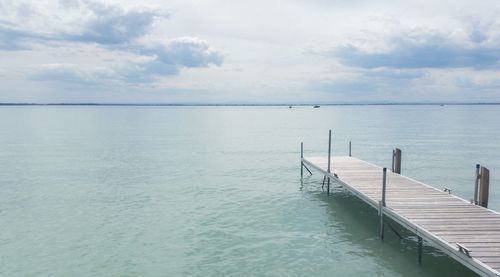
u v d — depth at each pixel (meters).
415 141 58.59
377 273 13.86
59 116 164.88
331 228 18.52
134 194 25.08
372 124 105.31
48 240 17.02
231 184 28.11
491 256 11.24
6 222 19.39
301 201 23.38
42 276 13.75
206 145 54.41
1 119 132.75
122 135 70.69
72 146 52.47
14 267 14.43
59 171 33.50
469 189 26.77
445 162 38.22
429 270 14.05
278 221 19.56
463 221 14.45
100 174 32.12
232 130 85.56
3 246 16.33
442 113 198.62
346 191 25.95
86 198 24.05
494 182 28.72
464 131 77.38
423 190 19.30
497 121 115.38
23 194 25.11
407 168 35.00
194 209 21.59
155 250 15.95
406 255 15.38
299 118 152.00
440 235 12.96
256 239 17.12
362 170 25.03
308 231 18.12
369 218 20.08
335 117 158.25
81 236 17.48
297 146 53.25
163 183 28.48
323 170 25.22
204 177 30.78
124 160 39.97
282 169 34.53
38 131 79.19
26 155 43.38
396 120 126.81
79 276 13.77
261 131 82.00
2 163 37.75
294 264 14.66
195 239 17.12
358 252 15.70
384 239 17.09
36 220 19.73
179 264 14.68
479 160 39.41
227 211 21.25
